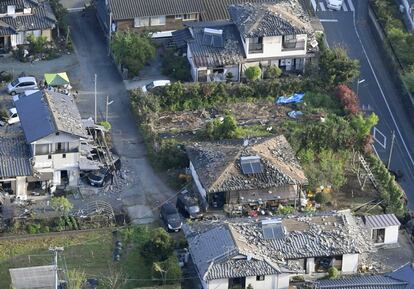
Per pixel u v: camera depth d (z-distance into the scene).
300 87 155.88
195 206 136.38
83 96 154.62
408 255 134.25
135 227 134.25
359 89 158.00
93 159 142.38
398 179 145.88
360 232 132.12
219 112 152.38
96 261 130.50
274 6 160.00
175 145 144.25
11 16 162.25
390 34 162.88
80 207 137.50
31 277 124.88
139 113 150.00
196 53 156.25
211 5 165.38
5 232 133.00
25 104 144.12
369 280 126.06
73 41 164.88
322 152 145.88
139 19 162.25
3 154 138.00
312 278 129.25
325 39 164.88
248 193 137.50
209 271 125.12
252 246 128.00
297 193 138.62
